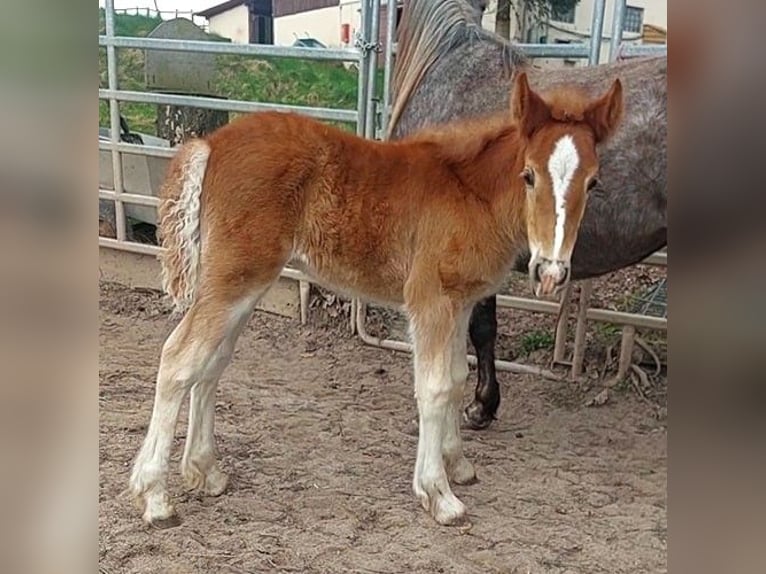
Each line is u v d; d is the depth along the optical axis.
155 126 7.34
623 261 3.54
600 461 3.60
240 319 2.88
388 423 4.00
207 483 3.10
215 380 3.04
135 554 2.65
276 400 4.25
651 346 4.50
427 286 2.87
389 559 2.70
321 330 5.27
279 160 2.82
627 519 3.04
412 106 4.11
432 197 2.86
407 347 4.90
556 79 3.56
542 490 3.29
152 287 5.86
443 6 3.98
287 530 2.87
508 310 5.16
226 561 2.64
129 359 4.74
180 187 2.84
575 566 2.69
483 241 2.84
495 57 3.83
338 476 3.35
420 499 3.00
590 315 4.39
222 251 2.81
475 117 3.44
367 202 2.89
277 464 3.45
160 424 2.83
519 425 4.04
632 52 4.08
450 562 2.69
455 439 3.24
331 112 4.98
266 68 7.15
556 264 2.46
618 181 3.26
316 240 2.94
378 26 4.79
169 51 5.97
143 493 2.84
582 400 4.32
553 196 2.46
